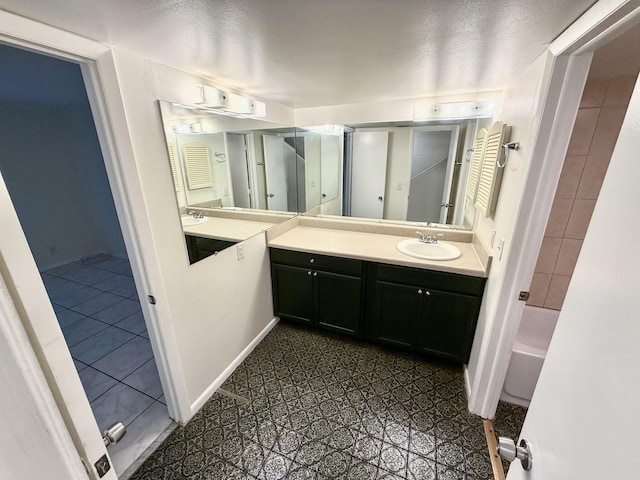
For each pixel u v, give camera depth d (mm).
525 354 1654
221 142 1776
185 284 1542
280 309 2553
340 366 2096
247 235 2107
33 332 405
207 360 1788
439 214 2385
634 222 386
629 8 709
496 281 1521
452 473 1384
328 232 2646
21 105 3385
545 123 1124
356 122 2395
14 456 448
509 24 917
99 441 512
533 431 611
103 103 1081
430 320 2029
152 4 766
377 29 951
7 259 374
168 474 1390
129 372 2025
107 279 3531
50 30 892
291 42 1060
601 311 435
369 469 1402
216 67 1366
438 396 1820
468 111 1968
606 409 395
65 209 3920
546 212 1228
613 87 1672
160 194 1336
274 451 1487
